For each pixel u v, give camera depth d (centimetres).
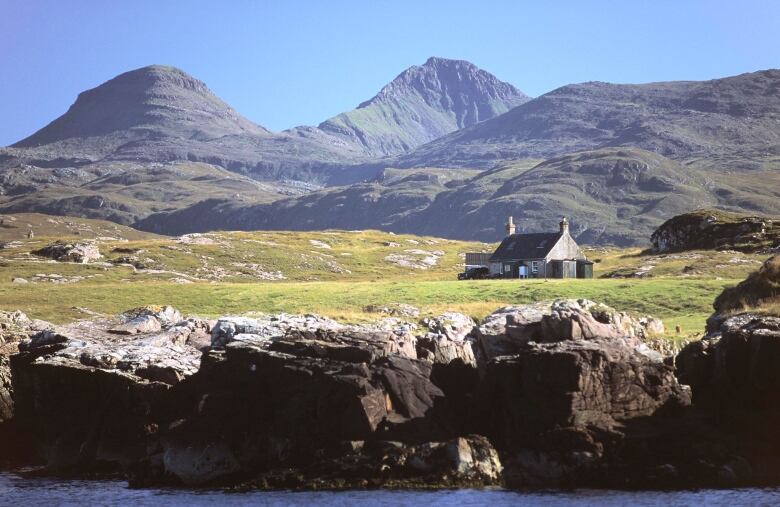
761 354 5381
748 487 4950
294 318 7444
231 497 5266
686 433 5212
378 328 6919
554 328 5903
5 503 5397
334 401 5494
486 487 5125
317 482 5272
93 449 6488
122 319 8788
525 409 5294
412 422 5503
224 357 6119
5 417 7588
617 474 5047
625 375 5331
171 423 5903
